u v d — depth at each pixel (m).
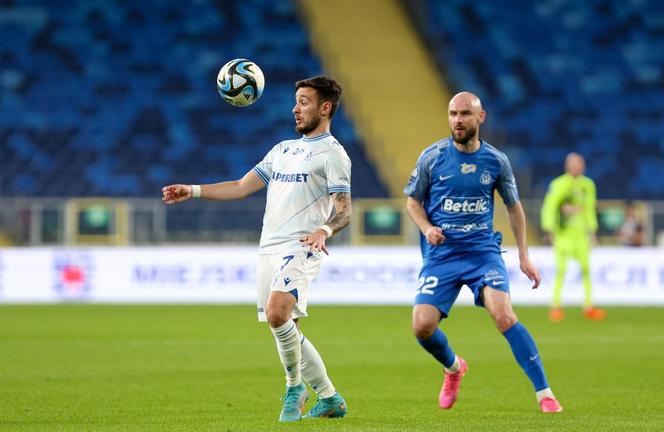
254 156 111.69
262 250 27.58
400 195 108.88
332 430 24.84
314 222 27.25
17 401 31.73
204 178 109.88
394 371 41.19
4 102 115.25
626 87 120.19
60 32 122.06
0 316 70.56
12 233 85.81
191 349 49.56
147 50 120.94
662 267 84.06
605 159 112.56
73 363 43.47
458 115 28.31
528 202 89.75
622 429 25.36
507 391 35.31
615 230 88.31
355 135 113.56
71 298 84.75
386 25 124.62
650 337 56.22
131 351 48.50
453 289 29.12
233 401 31.98
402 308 79.06
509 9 126.38
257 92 28.92
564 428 25.47
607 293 84.06
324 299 84.50
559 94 119.06
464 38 123.81
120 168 109.88
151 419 27.53
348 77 119.81
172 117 114.81
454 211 28.98
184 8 124.88
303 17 125.06
